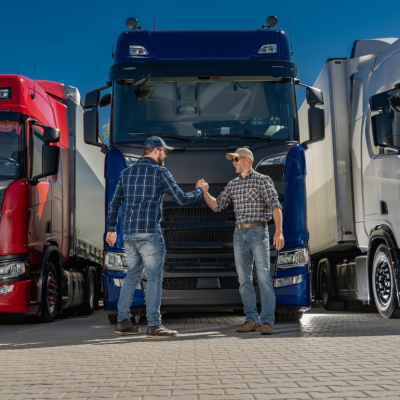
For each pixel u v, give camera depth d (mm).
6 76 8984
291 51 8227
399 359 4336
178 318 9086
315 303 13281
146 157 6453
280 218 6414
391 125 7723
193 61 7953
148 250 6273
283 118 7816
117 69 7957
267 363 4211
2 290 8531
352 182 9836
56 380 3740
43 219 9312
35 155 9164
